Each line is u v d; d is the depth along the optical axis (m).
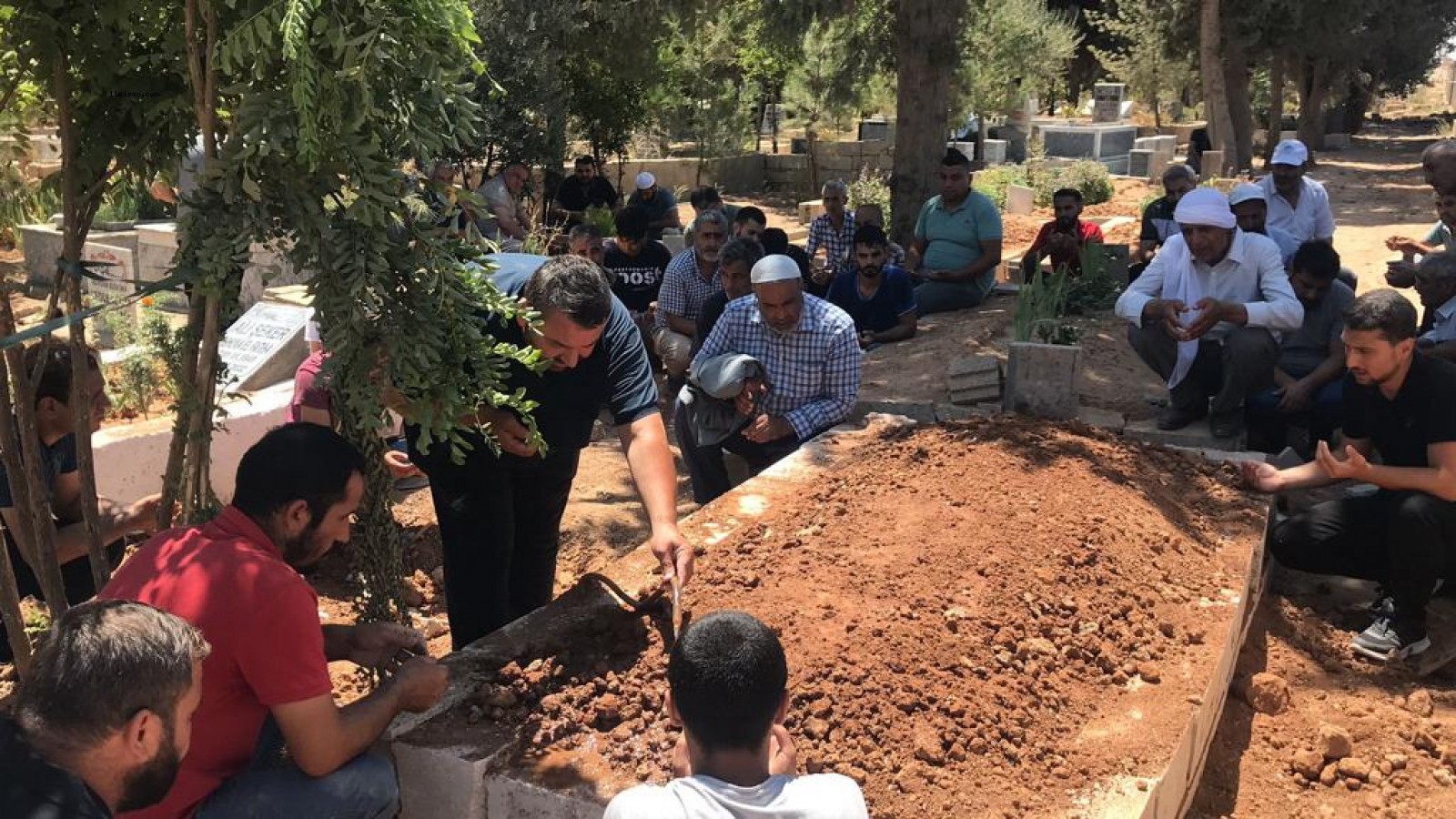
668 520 4.04
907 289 9.29
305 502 3.05
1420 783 4.12
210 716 2.91
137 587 2.93
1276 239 8.39
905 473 5.47
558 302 3.86
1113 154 32.03
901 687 3.64
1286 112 53.84
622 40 19.09
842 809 2.40
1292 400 6.66
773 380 6.40
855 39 17.33
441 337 3.31
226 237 3.07
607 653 3.87
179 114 3.80
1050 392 6.80
